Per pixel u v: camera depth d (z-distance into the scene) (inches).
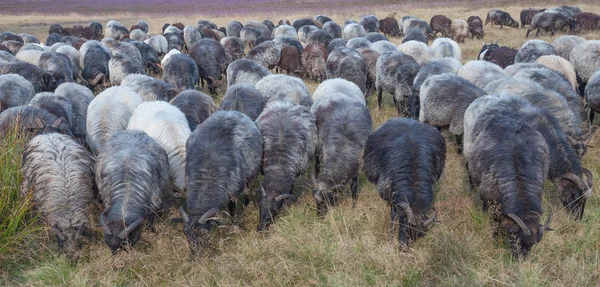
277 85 373.7
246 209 275.6
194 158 254.8
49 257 231.5
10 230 227.5
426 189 232.5
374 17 1080.2
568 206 252.5
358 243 236.1
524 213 217.5
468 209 265.6
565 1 1534.2
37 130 293.6
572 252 228.4
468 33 983.6
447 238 229.0
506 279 207.9
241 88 366.6
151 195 246.5
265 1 2162.9
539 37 931.3
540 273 211.3
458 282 206.8
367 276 216.8
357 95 360.5
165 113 302.2
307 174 327.6
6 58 537.3
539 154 240.8
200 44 559.5
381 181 248.8
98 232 249.8
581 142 293.7
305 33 860.0
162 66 593.3
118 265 216.1
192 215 238.5
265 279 214.4
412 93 409.4
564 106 304.5
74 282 211.0
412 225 222.7
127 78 419.5
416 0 1895.9
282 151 275.4
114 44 666.2
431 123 351.6
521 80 333.7
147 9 1943.9
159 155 262.4
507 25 1152.2
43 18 1590.8
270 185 268.4
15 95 394.6
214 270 221.3
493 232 241.1
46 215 233.8
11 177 246.2
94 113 321.1
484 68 396.2
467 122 298.4
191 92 363.6
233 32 1026.1
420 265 219.5
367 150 269.4
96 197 260.8
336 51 498.0
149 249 236.1
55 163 242.5
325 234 249.1
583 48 485.4
